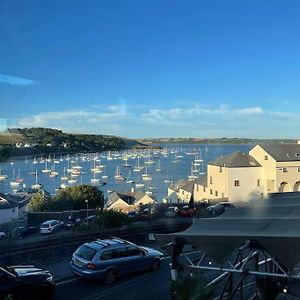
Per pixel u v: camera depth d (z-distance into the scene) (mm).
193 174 141250
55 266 16062
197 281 8414
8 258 15633
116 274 14352
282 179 61906
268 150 63062
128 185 125125
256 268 10695
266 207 11703
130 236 21031
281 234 8039
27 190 93438
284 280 9766
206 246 8672
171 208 36219
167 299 12375
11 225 29250
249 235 8141
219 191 64438
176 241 8961
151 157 169125
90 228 20141
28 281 11539
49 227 34250
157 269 15938
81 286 13742
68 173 124062
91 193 59562
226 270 8594
